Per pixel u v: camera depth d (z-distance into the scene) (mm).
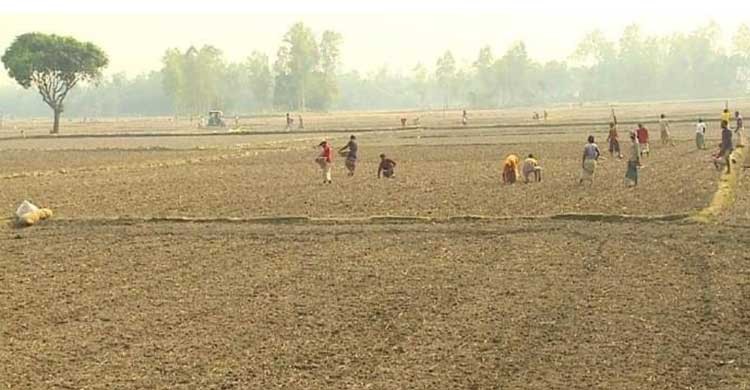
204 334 23391
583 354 21047
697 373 19625
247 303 26703
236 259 33625
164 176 68312
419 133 123125
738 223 38688
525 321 23969
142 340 22953
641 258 32062
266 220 43094
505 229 38844
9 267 33000
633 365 20203
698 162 65812
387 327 23719
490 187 54594
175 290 28594
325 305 26234
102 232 40688
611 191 50688
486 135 112750
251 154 91125
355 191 54406
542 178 58719
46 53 168250
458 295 27125
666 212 42156
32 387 19531
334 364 20719
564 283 28422
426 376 19734
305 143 107625
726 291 26812
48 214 45312
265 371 20297
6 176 70188
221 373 20203
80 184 63281
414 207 46500
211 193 55500
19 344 22859
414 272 30594
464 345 21969
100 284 29766
